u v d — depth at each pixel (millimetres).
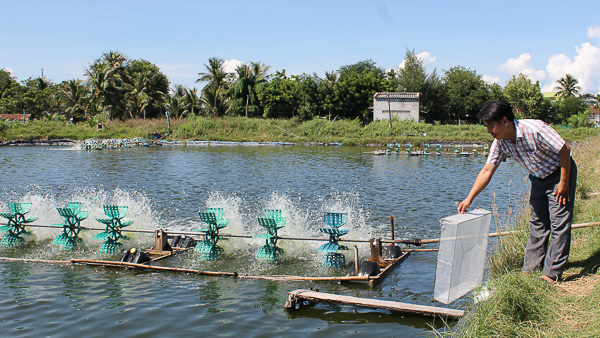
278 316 6781
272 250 9688
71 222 11016
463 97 66250
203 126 54125
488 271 7117
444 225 5234
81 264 9500
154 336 6223
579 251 6422
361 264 8367
